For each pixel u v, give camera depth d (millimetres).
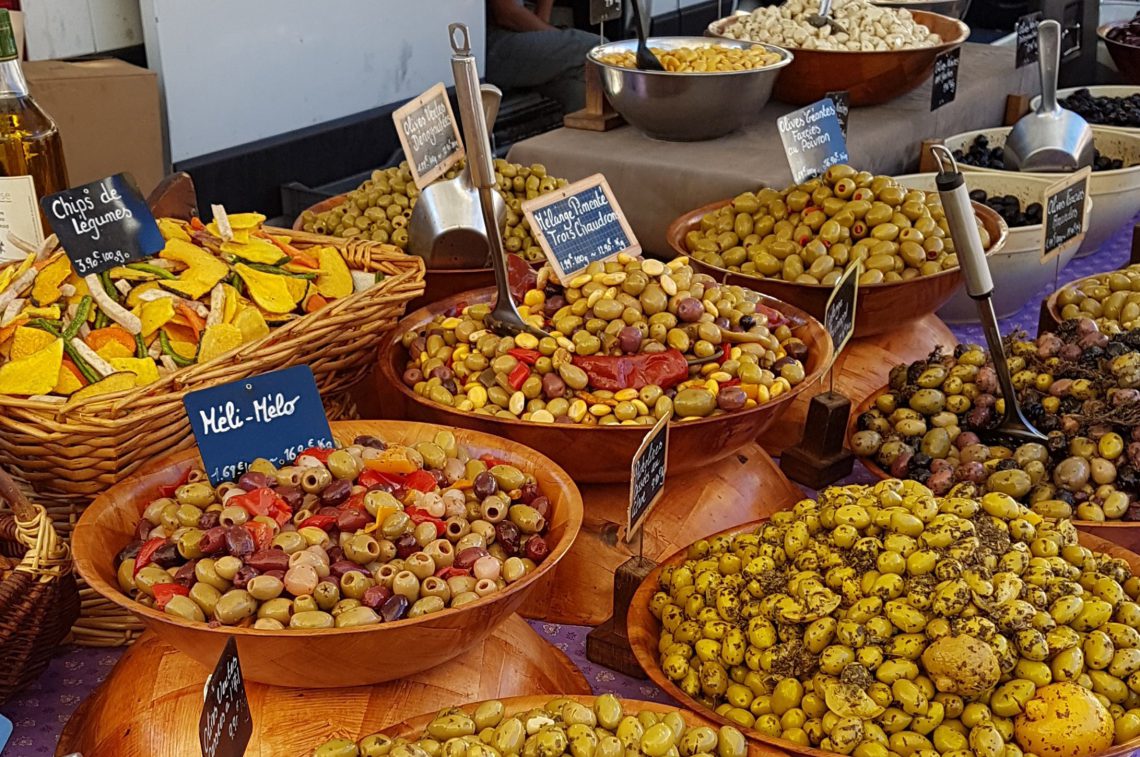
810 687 1438
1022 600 1462
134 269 1870
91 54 3420
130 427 1597
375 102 4180
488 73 4836
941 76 3430
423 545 1473
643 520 1689
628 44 3330
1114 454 1930
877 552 1526
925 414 2139
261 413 1638
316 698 1458
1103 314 2416
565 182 2615
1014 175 3160
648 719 1360
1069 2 4633
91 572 1392
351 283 2037
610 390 1845
